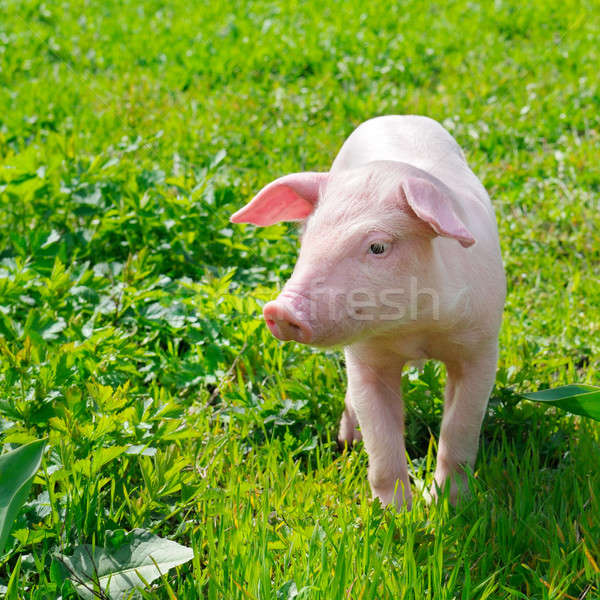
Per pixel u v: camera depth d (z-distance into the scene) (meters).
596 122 2.76
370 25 3.91
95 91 3.04
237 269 1.93
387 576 1.38
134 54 3.61
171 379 1.70
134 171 2.08
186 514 1.48
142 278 1.85
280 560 1.41
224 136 2.60
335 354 1.78
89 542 1.43
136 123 2.71
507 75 3.14
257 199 1.50
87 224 2.01
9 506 1.29
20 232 1.99
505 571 1.40
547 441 1.62
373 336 1.44
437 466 1.56
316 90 3.03
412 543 1.39
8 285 1.74
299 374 1.70
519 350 1.76
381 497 1.52
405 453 1.56
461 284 1.45
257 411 1.64
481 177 2.35
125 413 1.50
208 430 1.61
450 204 1.36
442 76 3.26
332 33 3.69
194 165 2.40
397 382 1.54
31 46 3.70
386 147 1.63
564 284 1.97
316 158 2.45
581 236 2.07
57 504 1.43
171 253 1.93
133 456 1.52
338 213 1.39
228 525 1.45
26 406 1.51
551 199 2.24
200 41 3.72
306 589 1.33
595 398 1.42
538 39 3.60
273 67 3.41
